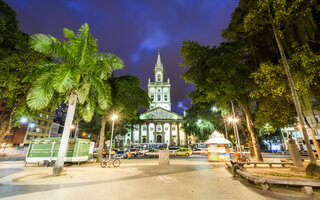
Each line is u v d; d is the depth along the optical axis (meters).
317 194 5.12
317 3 7.50
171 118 73.00
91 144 19.30
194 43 12.99
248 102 16.89
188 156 31.12
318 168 6.93
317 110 10.41
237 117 26.59
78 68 9.77
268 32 10.41
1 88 13.73
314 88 8.93
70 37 10.16
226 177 8.45
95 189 6.03
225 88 12.84
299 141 40.16
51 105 13.55
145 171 10.73
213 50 12.90
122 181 7.47
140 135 69.50
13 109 16.17
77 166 14.34
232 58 11.29
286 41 9.30
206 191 5.79
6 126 15.91
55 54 9.55
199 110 38.31
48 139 14.97
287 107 11.61
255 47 11.80
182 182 7.28
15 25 11.58
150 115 73.25
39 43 9.03
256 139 15.44
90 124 42.12
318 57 7.21
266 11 9.38
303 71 8.43
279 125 14.40
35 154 14.39
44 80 8.88
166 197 5.12
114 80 19.27
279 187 6.00
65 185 6.64
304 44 8.20
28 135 55.91
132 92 19.41
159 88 88.94
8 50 11.58
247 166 12.23
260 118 14.95
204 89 15.87
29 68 12.43
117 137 59.25
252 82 12.02
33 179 7.88
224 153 17.58
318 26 7.71
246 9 11.43
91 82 10.43
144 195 5.31
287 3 8.08
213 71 11.95
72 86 9.00
